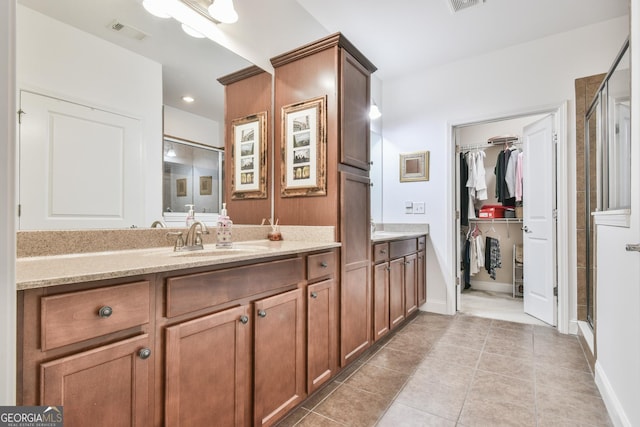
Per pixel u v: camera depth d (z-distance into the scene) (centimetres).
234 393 119
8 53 51
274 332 139
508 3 234
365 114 220
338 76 192
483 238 427
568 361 210
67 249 123
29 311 72
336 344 185
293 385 150
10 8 51
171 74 164
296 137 208
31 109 115
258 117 210
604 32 257
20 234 111
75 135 127
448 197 323
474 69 311
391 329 251
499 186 390
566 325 264
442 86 328
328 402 163
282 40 227
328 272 178
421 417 151
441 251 324
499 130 418
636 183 122
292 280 151
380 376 190
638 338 121
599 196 200
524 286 322
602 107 192
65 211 123
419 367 202
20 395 70
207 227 178
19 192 112
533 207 309
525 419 149
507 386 179
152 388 94
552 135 284
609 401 152
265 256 133
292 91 212
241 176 200
